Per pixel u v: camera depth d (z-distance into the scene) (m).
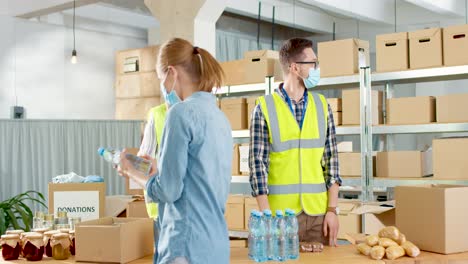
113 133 7.02
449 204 2.38
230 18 8.78
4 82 7.03
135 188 3.76
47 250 2.44
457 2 8.06
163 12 5.35
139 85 7.15
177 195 1.78
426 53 4.28
